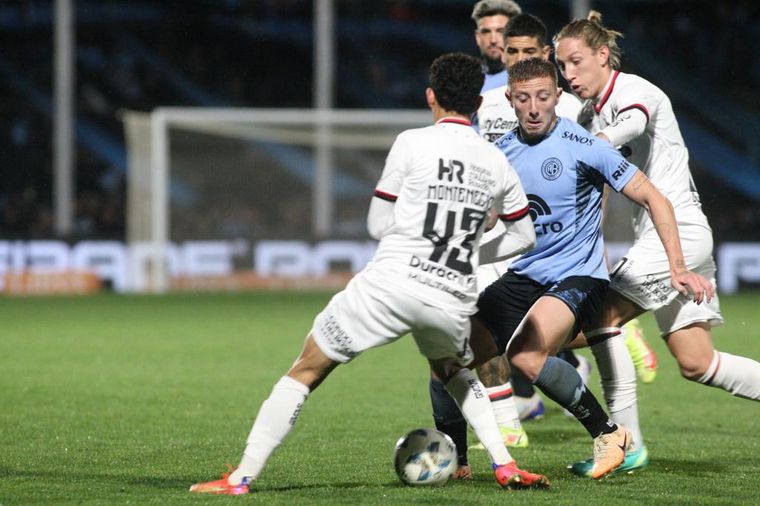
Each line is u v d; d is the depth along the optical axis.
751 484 18.19
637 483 18.23
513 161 18.66
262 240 74.06
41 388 31.11
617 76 19.98
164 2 99.38
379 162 75.94
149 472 19.19
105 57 98.62
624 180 18.00
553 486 17.83
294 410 16.80
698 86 98.12
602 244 19.09
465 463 18.91
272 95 99.94
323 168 74.88
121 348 41.84
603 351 19.92
